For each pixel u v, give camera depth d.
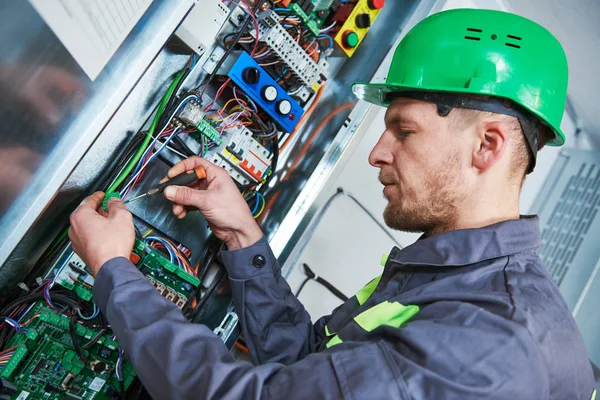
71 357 1.23
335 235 2.04
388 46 1.74
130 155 1.32
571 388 0.85
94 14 0.83
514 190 1.01
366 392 0.73
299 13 1.54
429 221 1.02
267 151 1.54
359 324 0.94
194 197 1.22
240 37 1.48
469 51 1.01
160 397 0.83
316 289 2.03
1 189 0.91
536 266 0.97
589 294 2.40
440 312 0.83
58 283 1.26
